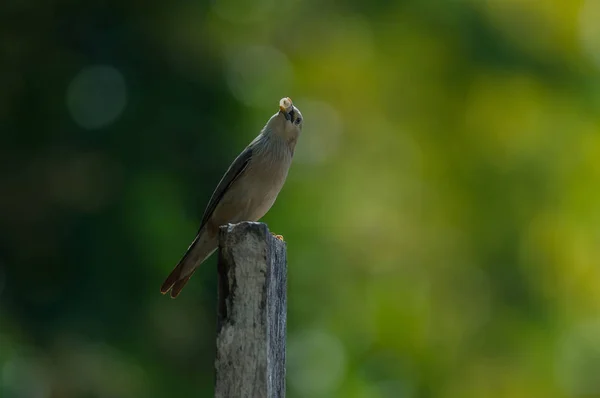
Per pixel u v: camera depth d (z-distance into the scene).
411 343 18.62
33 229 15.83
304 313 17.14
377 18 18.92
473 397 18.59
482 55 18.59
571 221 19.39
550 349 18.80
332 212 17.70
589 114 19.38
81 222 15.49
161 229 15.23
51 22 16.17
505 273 18.77
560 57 19.20
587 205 19.41
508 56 18.67
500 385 18.70
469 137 18.94
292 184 17.44
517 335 18.75
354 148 18.84
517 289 18.77
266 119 16.62
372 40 19.02
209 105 16.25
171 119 15.84
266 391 5.71
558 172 19.22
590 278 19.44
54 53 16.12
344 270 17.95
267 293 5.77
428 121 18.95
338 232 17.89
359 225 18.61
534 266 18.94
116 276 15.30
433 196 18.97
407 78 18.98
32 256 15.78
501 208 18.84
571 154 19.38
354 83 18.88
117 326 15.33
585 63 19.47
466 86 18.77
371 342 18.45
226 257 5.81
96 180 15.73
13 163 15.89
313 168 18.12
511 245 18.80
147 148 15.66
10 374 14.04
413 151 19.08
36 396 14.81
